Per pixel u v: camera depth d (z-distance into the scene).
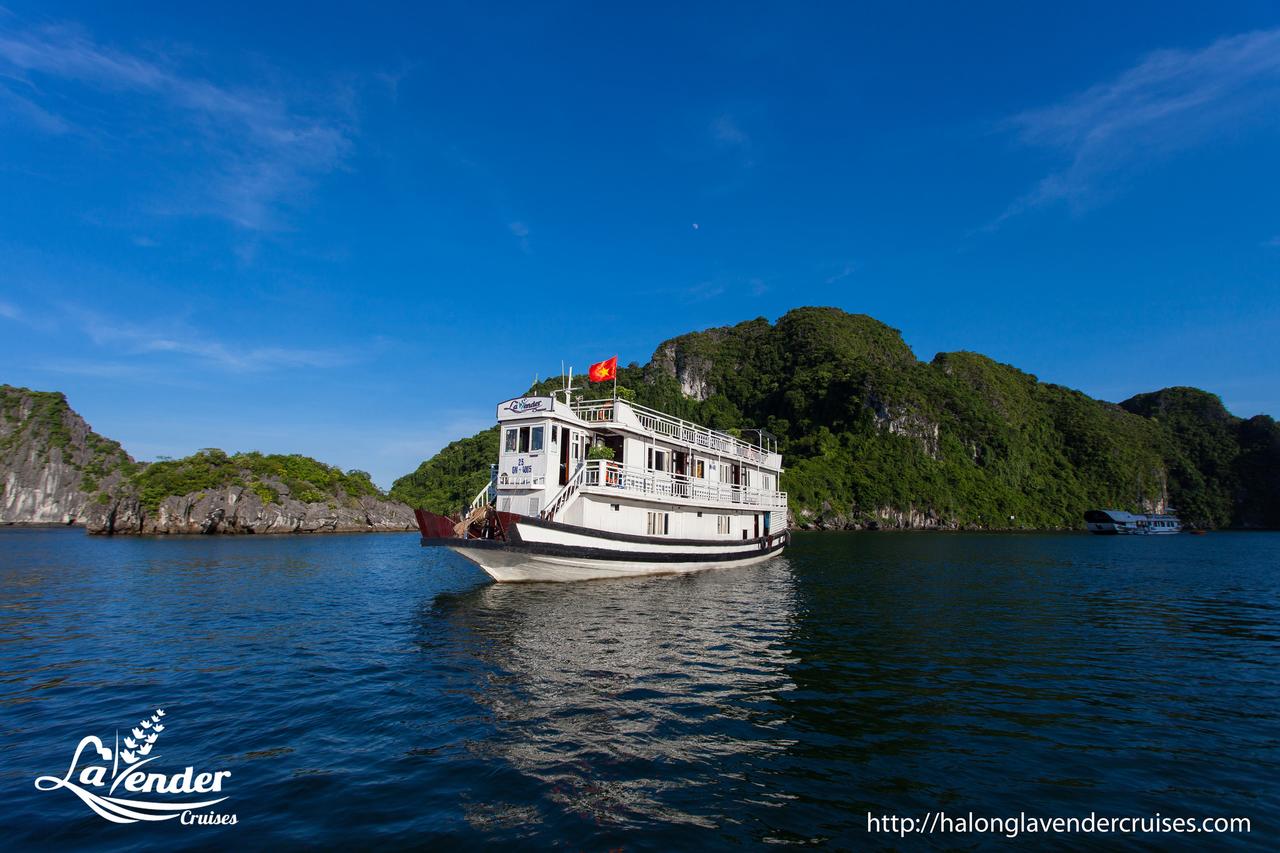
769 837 6.43
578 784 7.58
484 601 20.66
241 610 20.72
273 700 10.91
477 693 11.05
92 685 12.00
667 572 27.53
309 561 42.22
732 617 18.67
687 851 6.14
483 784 7.57
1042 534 116.81
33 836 6.53
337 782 7.66
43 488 153.38
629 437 26.47
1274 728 10.00
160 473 88.81
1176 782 7.96
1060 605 23.00
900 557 47.47
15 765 8.36
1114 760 8.62
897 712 10.45
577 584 24.02
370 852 6.11
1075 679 12.75
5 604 22.45
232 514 88.62
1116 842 6.48
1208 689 12.19
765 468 41.44
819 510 136.00
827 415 178.12
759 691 11.41
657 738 9.06
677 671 12.55
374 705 10.53
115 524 83.88
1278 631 18.25
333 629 17.22
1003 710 10.67
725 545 31.48
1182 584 31.00
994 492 163.12
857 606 21.83
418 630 16.69
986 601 23.75
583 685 11.51
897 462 157.38
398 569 36.28
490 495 25.55
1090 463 192.38
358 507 102.81
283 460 101.50
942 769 8.21
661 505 27.91
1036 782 7.88
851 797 7.37
